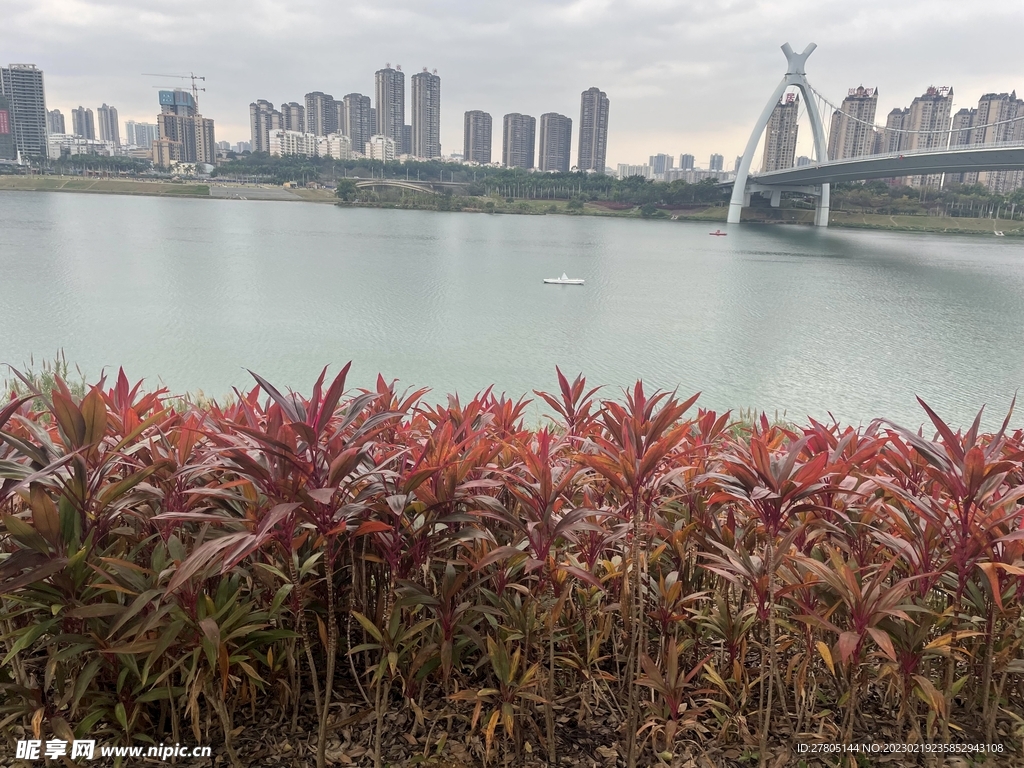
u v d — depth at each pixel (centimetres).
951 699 213
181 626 176
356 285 4150
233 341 2484
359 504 184
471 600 222
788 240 10250
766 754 213
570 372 2228
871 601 184
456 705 224
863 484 214
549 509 197
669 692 197
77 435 175
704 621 226
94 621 187
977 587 215
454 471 194
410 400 267
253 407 263
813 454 247
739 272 5675
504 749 213
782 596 208
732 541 223
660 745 218
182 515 170
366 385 1944
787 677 219
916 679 193
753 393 2036
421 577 236
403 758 208
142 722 215
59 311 2884
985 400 2003
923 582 200
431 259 5941
